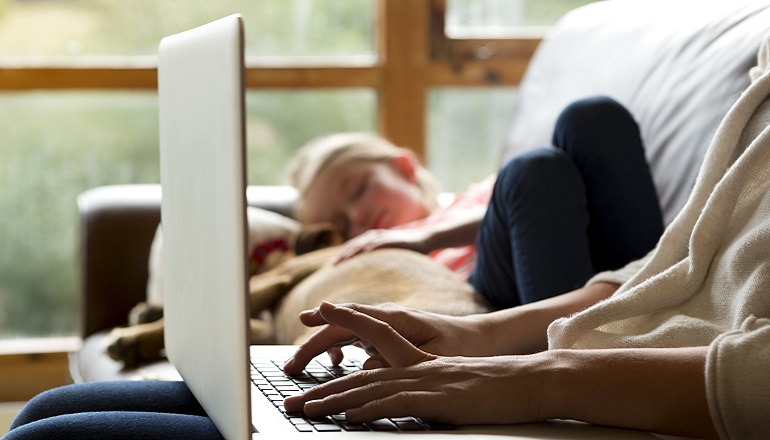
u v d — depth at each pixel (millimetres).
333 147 2203
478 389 863
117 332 1751
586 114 1415
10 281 2643
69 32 2639
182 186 1030
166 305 1190
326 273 1729
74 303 2680
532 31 2822
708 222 1030
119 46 2662
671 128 1599
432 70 2766
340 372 1095
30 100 2607
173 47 1072
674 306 1039
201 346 951
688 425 848
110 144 2656
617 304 1021
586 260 1348
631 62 1815
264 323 1787
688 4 1797
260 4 2730
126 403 1068
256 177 2738
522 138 2092
